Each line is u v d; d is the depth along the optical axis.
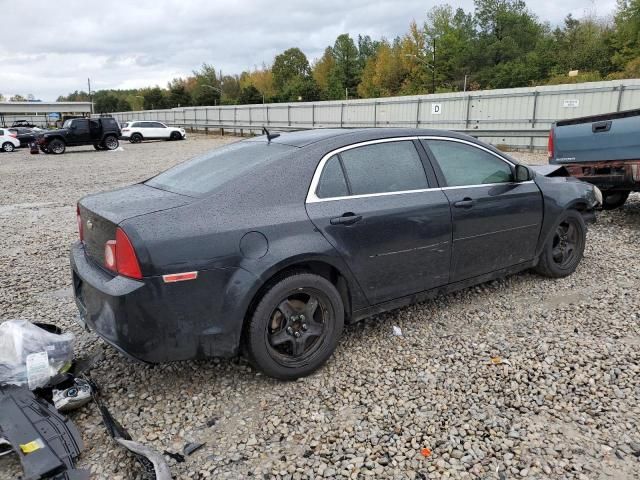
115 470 2.58
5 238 7.57
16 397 2.89
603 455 2.62
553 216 4.79
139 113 65.50
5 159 23.47
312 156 3.48
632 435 2.77
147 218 2.94
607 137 6.56
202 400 3.20
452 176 4.11
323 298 3.41
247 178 3.27
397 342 3.89
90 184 13.73
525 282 5.05
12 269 5.98
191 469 2.59
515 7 84.75
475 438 2.77
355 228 3.47
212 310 3.01
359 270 3.54
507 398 3.13
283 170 3.36
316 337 3.46
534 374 3.38
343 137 3.68
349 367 3.54
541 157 16.98
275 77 112.06
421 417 2.96
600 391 3.18
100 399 3.17
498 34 83.56
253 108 39.91
